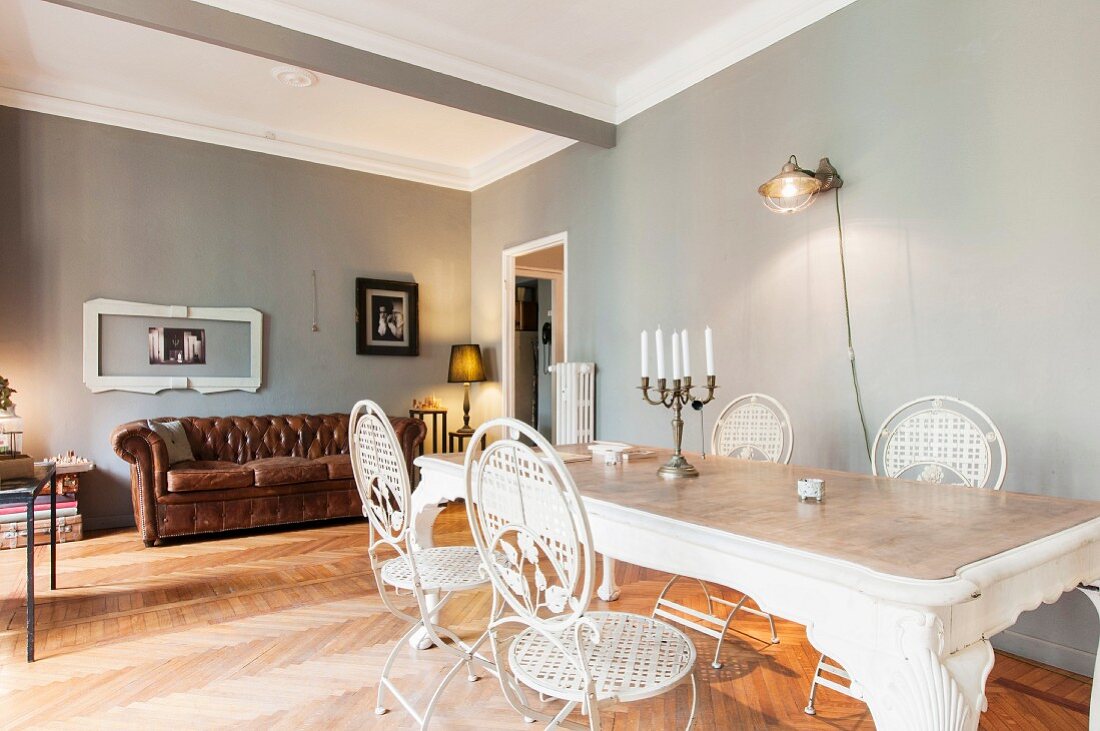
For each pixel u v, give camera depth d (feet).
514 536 12.85
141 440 13.10
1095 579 4.77
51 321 14.39
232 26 10.33
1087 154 7.63
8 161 13.98
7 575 11.29
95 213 14.88
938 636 3.44
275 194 17.15
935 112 9.10
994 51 8.48
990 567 3.72
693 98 12.98
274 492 14.25
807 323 10.77
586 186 15.85
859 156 10.03
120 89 14.67
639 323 14.25
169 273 15.70
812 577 3.88
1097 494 7.50
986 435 6.99
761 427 9.34
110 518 14.92
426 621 6.22
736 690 7.21
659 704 6.91
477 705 6.86
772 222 11.41
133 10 9.54
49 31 12.16
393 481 6.31
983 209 8.56
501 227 19.03
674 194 13.39
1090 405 7.57
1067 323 7.78
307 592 10.43
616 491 5.95
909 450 7.59
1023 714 6.74
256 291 16.85
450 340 20.08
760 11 11.45
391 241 19.01
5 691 7.11
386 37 11.61
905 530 4.49
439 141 17.89
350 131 17.17
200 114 15.88
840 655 3.77
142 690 7.14
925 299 9.17
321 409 17.78
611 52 13.14
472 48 12.57
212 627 8.94
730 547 4.37
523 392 28.04
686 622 8.14
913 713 3.41
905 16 9.47
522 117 13.47
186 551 12.88
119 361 15.08
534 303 28.37
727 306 12.22
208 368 16.14
